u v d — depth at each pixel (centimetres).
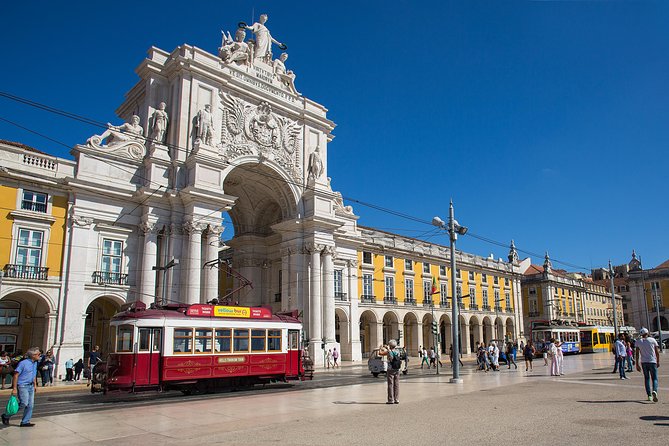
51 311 1552
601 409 617
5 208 1515
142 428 591
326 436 501
